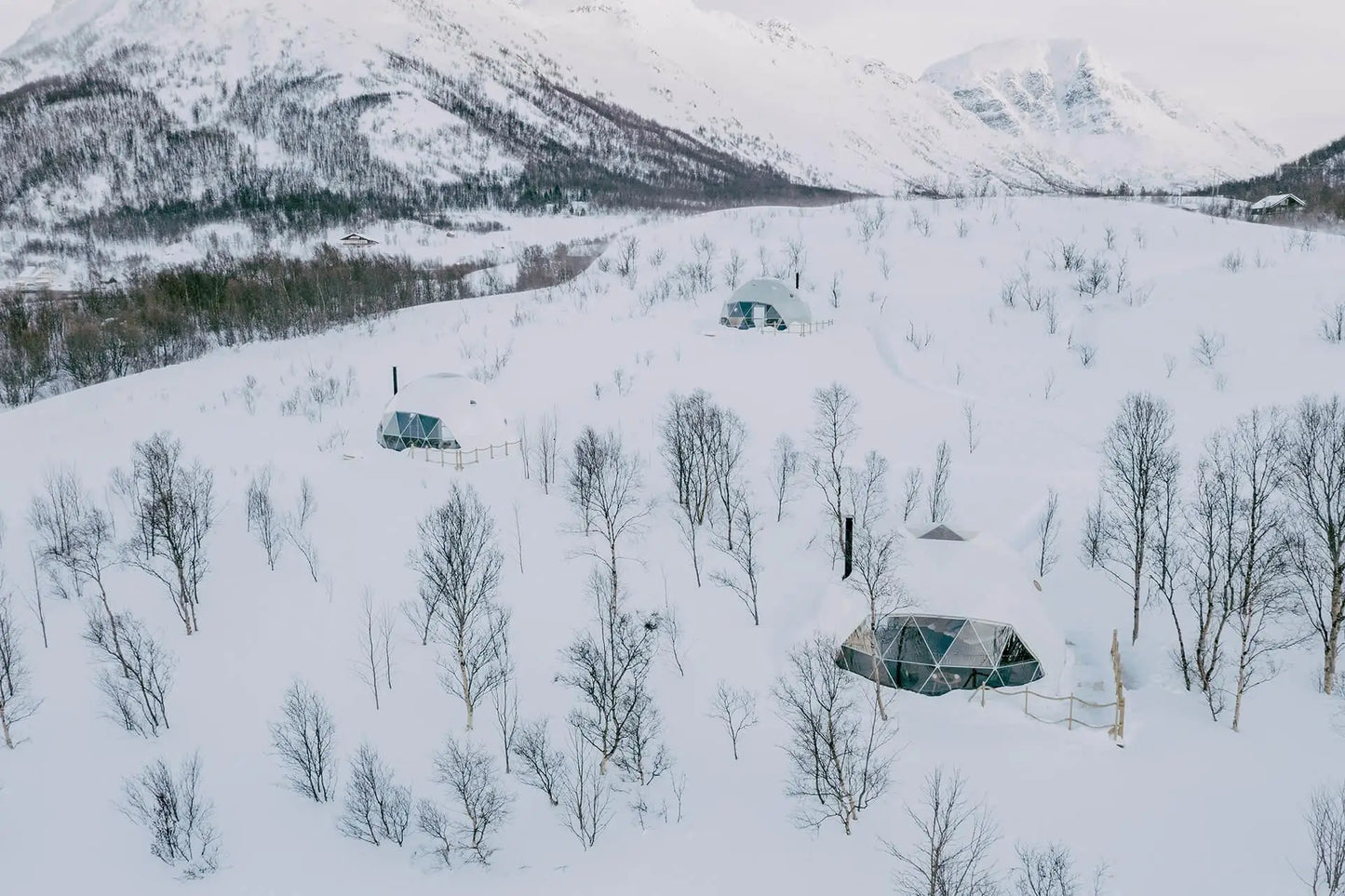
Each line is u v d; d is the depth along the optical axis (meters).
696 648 40.03
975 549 41.16
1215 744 32.88
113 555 46.25
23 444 63.88
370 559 46.16
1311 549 38.44
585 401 69.75
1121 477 47.31
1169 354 71.44
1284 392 62.53
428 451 60.16
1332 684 35.00
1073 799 30.23
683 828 30.17
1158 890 26.02
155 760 33.62
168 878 28.66
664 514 51.09
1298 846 27.33
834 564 45.56
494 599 42.44
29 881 28.53
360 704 36.41
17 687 37.03
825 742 30.81
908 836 28.91
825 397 62.19
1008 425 63.75
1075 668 39.31
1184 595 42.25
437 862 29.25
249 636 40.62
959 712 36.00
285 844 30.03
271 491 53.62
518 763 33.19
